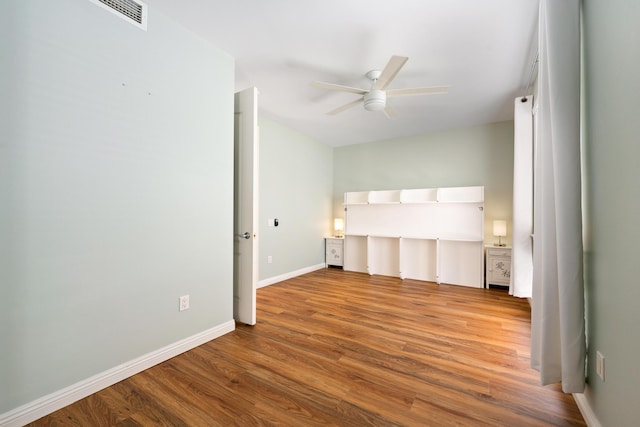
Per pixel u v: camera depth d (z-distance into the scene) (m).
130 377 1.80
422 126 4.61
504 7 1.93
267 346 2.23
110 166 1.73
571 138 1.37
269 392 1.64
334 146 5.96
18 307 1.38
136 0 1.86
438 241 4.34
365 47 2.42
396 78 2.95
